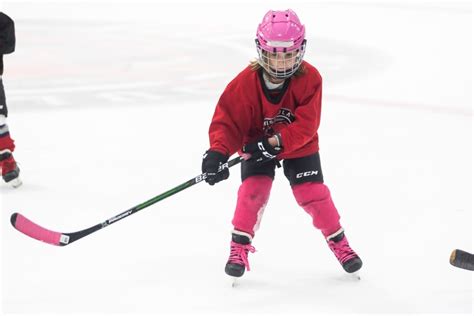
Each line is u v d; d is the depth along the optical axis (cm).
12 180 1133
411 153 1348
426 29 3266
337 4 4106
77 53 2653
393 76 2222
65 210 1029
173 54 2639
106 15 3838
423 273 783
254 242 890
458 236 905
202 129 1565
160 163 1296
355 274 764
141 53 2666
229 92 746
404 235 908
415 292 731
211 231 935
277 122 753
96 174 1223
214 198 1083
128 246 879
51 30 3275
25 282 766
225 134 746
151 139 1477
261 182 755
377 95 1936
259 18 3712
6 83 2080
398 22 3478
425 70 2338
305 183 761
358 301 710
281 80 726
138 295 730
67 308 699
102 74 2242
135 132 1536
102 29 3338
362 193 1096
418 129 1548
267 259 834
